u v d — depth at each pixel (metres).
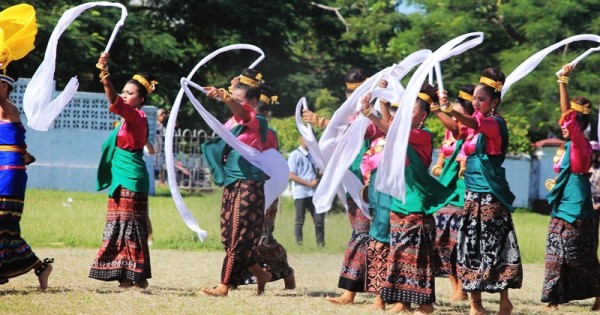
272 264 16.02
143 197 14.73
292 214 31.33
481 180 13.11
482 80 13.19
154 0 49.97
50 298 13.19
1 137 13.61
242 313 12.68
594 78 45.12
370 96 13.31
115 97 14.22
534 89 46.41
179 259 20.64
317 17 53.38
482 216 13.11
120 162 14.62
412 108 12.61
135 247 14.58
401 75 14.65
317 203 14.17
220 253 22.38
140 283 14.66
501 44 49.69
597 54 45.56
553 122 45.38
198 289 15.46
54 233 23.25
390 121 14.41
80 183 36.78
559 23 46.12
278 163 14.83
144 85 14.94
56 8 41.44
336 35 54.09
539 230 31.80
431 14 49.28
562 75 14.70
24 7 13.77
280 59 51.38
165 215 28.70
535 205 45.00
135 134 14.59
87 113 37.25
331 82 53.00
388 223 13.70
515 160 44.28
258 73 14.96
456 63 49.03
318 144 15.31
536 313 14.66
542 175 45.31
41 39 40.44
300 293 15.73
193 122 51.22
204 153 14.91
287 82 49.41
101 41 44.91
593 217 15.42
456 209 16.09
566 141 15.90
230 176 14.65
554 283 15.26
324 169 15.46
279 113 50.75
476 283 13.08
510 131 44.34
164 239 23.70
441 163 17.16
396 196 12.78
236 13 48.44
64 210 28.41
